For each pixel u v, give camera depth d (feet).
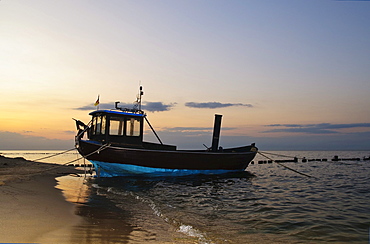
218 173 67.72
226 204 34.86
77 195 34.76
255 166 121.80
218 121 71.41
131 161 56.49
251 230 23.26
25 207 24.62
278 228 24.04
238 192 45.27
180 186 50.67
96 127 58.39
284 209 32.04
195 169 63.82
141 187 47.83
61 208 26.02
